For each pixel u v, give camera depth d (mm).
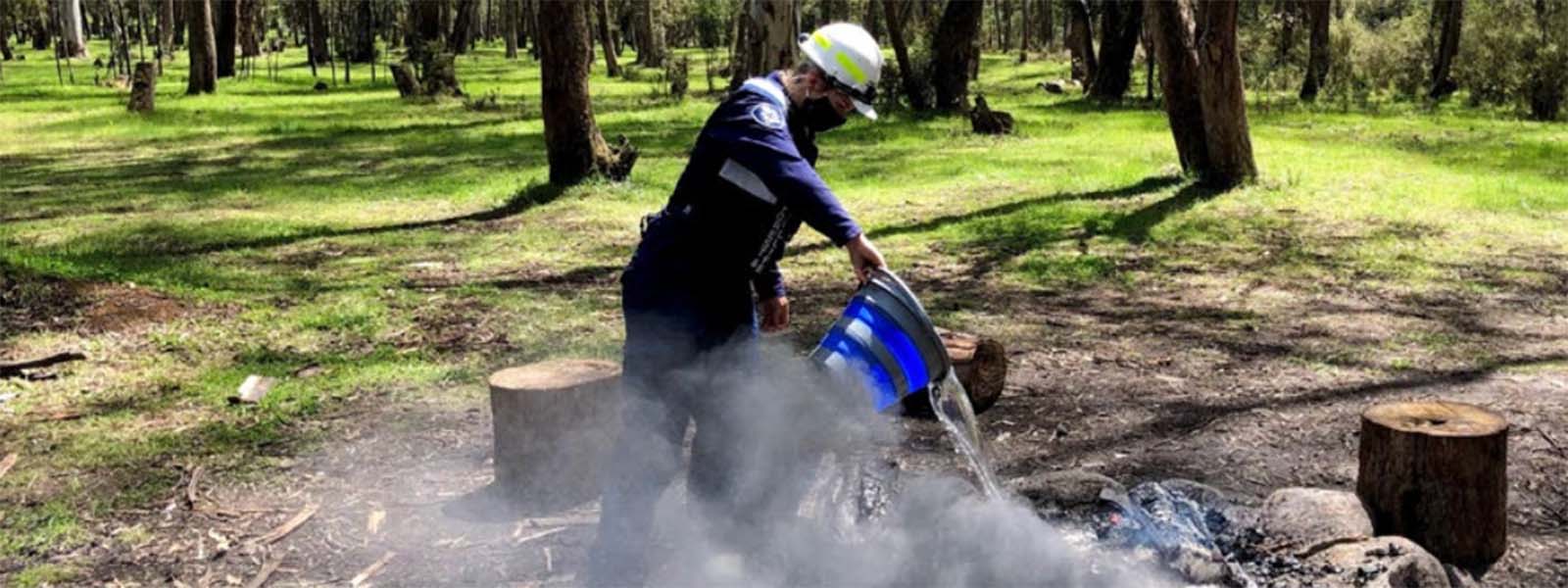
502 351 7309
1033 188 14406
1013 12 76312
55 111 27812
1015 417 6090
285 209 13445
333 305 8469
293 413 6094
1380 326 8086
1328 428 5930
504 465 4812
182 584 4219
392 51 62281
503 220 12500
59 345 7379
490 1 83438
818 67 3811
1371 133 21312
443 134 22125
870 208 13312
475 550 4441
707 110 27344
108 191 14812
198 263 10055
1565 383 6723
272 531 4648
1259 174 14117
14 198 14195
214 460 5414
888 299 3789
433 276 9672
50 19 63531
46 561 4418
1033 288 9234
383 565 4336
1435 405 4621
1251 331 7934
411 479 5160
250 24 55406
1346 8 38781
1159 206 12719
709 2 67875
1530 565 4387
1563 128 22531
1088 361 7164
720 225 3822
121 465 5367
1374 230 11516
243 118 26219
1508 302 8828
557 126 14148
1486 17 29016
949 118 24938
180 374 6805
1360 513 4207
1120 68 30984
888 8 27172
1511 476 5273
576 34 13922
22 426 5918
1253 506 4398
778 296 4094
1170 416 6137
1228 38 13391
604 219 12547
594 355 7207
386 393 6410
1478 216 12305
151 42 67938
